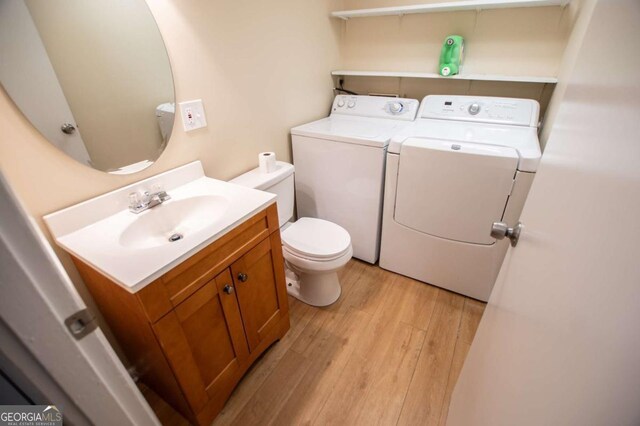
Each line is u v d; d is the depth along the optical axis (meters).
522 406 0.46
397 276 2.08
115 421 0.47
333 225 1.85
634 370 0.25
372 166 1.81
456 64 1.91
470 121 1.89
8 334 0.34
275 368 1.48
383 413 1.28
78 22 0.97
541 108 1.90
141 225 1.17
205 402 1.19
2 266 0.32
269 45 1.71
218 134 1.55
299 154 2.07
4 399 0.36
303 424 1.26
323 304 1.84
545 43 1.76
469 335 1.62
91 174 1.10
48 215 1.00
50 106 0.96
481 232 1.63
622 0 0.41
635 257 0.27
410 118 2.08
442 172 1.59
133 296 0.84
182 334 1.01
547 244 0.53
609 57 0.43
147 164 1.27
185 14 1.25
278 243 1.38
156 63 1.20
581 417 0.30
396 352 1.54
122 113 1.14
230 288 1.14
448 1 1.89
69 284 0.38
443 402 1.32
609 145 0.37
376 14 2.08
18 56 0.87
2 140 0.88
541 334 0.46
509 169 1.42
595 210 0.37
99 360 0.43
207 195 1.31
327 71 2.31
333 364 1.49
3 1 0.82
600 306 0.31
